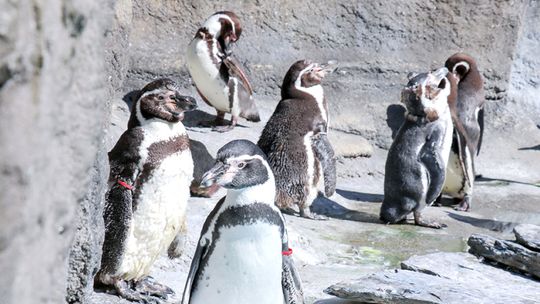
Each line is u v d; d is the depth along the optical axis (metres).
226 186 6.98
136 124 8.43
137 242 8.54
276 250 7.20
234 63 15.30
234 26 15.23
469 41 18.88
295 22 18.12
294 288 7.58
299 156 12.73
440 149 13.23
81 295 7.00
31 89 2.98
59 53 3.14
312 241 11.74
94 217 7.07
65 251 3.64
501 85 19.05
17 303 3.06
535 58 20.67
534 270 9.46
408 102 13.25
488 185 16.41
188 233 10.59
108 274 8.52
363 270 10.77
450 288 8.55
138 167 8.30
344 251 11.73
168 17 17.52
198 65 15.20
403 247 12.16
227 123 15.89
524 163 17.91
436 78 13.27
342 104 17.92
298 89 12.91
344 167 16.34
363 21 18.41
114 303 8.46
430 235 12.94
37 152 3.06
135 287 9.02
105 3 3.69
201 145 13.33
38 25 2.96
